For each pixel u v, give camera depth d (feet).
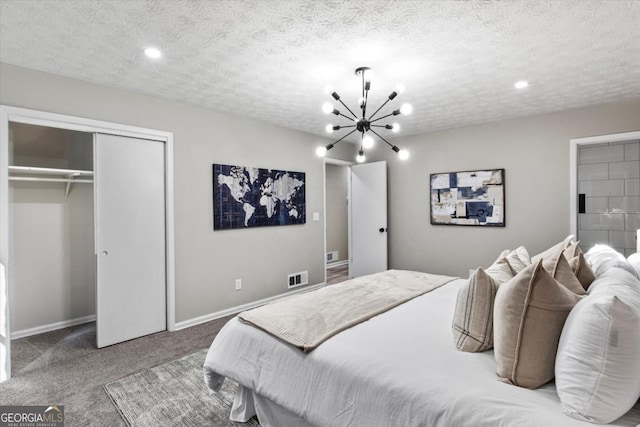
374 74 8.75
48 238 10.87
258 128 13.29
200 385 7.32
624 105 11.18
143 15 6.01
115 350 9.20
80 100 8.98
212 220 11.82
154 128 10.35
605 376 3.11
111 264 9.61
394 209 16.81
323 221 16.34
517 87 9.82
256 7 5.77
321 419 4.54
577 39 6.94
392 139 16.83
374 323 5.88
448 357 4.59
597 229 14.21
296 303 6.93
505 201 13.53
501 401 3.54
